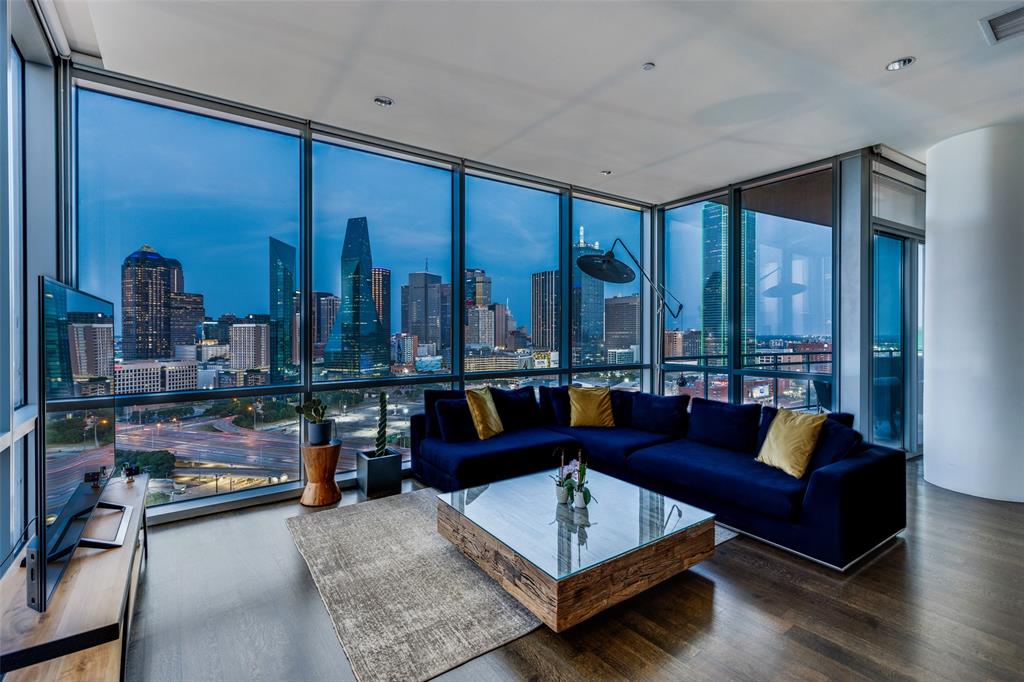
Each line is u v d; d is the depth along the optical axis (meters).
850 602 2.42
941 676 1.88
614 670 1.93
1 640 1.43
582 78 3.10
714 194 5.65
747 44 2.71
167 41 2.71
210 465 3.59
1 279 2.14
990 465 3.91
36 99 2.86
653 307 6.37
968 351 4.01
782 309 5.02
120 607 1.63
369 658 1.99
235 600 2.41
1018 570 2.74
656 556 2.42
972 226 3.96
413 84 3.20
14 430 2.28
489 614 2.30
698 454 3.80
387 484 3.96
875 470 2.95
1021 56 2.82
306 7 2.41
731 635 2.15
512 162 4.70
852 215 4.39
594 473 3.50
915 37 2.63
